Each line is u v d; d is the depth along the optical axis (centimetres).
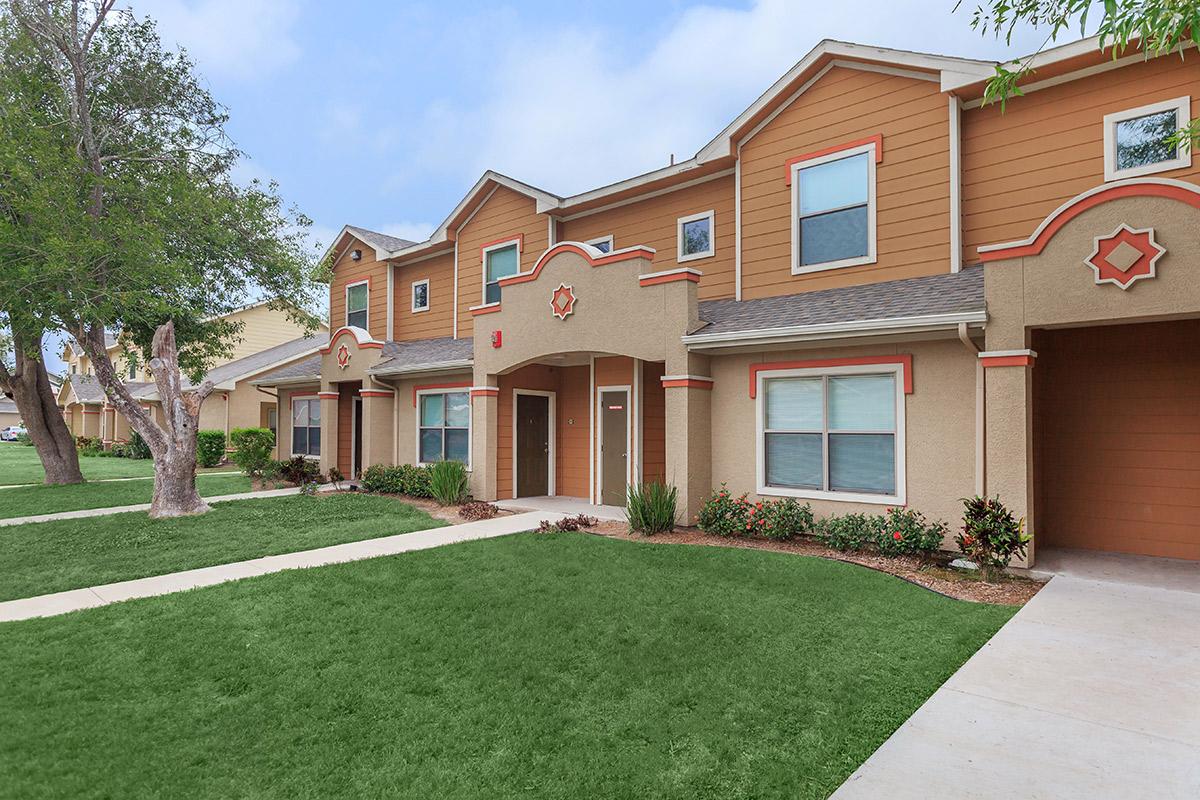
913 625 526
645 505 910
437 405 1455
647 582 653
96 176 1198
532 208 1423
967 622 531
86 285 1114
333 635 511
